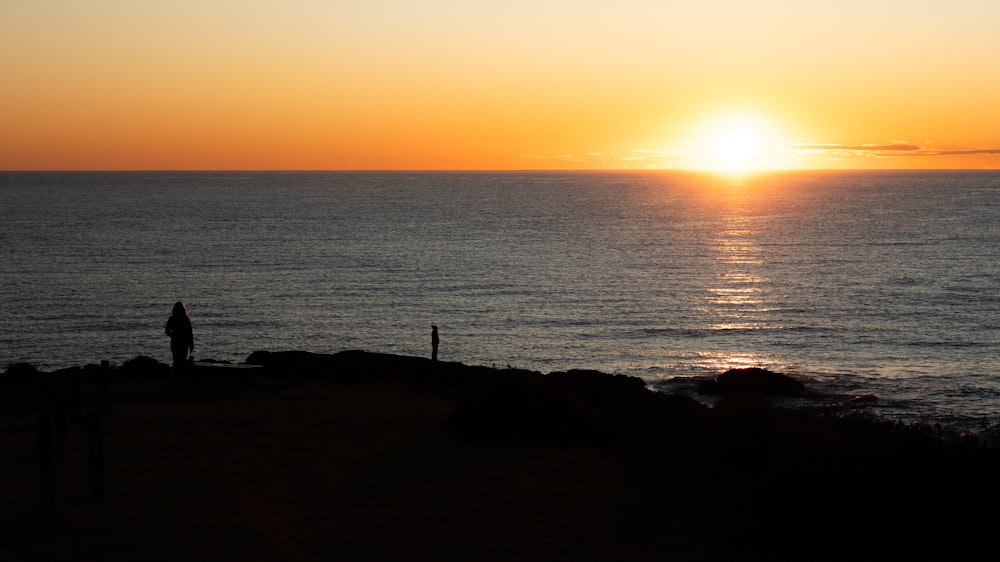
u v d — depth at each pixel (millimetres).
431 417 17344
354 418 17172
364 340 54094
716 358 48469
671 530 9500
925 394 38500
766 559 8523
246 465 12672
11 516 9742
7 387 21500
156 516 9828
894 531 8742
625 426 16109
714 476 11969
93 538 8953
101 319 59656
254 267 88562
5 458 12898
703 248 110125
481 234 128875
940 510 8836
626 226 145625
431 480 11859
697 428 13500
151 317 60469
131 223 145250
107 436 14828
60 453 12711
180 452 13547
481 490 11289
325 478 11898
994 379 42125
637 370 45531
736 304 67312
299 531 9312
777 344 52250
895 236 124125
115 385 21953
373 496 10914
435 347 33062
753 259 97938
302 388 22359
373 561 8305
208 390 21250
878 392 38812
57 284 75500
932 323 58594
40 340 53031
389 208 194375
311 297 69812
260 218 159625
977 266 89500
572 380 26828
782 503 9273
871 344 52000
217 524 9539
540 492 11227
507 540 9062
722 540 9094
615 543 9000
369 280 79875
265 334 55594
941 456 9641
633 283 79062
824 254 102188
